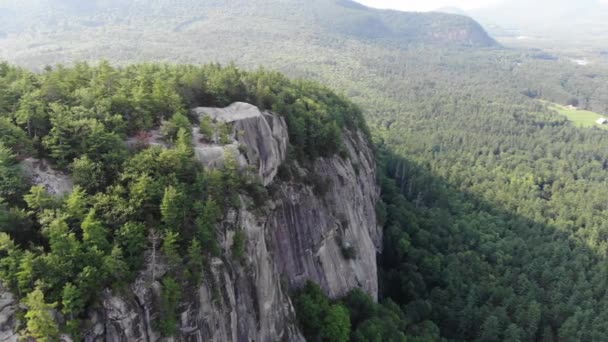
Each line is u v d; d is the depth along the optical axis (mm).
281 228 64812
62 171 43219
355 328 70250
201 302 40219
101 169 43125
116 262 35031
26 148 43000
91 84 60719
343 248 78812
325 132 86438
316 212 74062
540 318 90750
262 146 66438
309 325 61219
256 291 48750
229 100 73312
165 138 53719
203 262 41312
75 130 44938
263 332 49188
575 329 87562
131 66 87250
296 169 74625
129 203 40125
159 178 43438
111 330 34375
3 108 48000
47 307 31625
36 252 34812
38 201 37094
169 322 36875
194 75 72500
